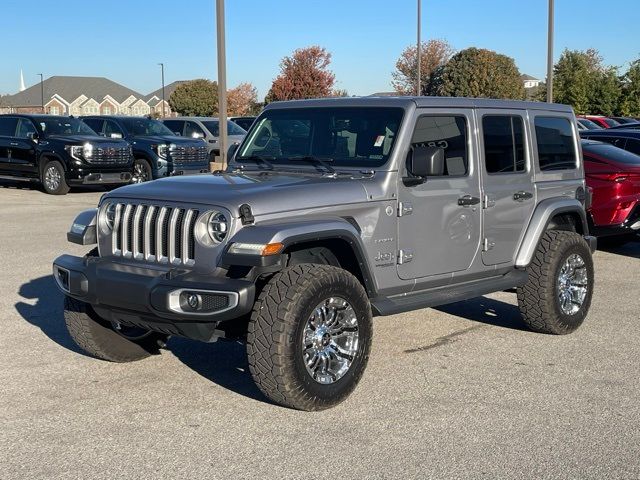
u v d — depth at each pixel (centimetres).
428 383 587
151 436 484
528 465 445
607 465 446
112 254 557
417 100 603
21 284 914
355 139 607
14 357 641
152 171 2112
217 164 1514
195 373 606
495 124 671
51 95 9694
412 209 594
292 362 493
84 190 2139
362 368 539
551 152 731
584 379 599
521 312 715
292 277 501
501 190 668
